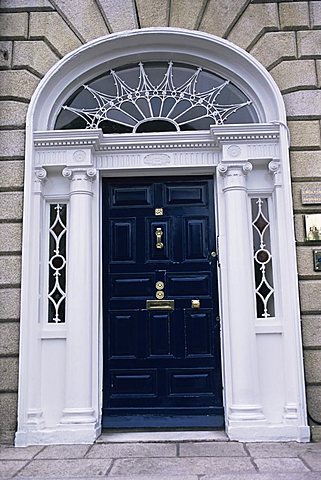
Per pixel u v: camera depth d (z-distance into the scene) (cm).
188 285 483
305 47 498
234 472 343
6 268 461
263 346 455
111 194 501
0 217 469
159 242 491
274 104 489
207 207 496
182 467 356
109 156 491
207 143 485
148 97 512
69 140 479
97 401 453
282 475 334
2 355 447
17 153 481
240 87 514
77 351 446
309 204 467
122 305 482
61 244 484
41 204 480
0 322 452
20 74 498
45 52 504
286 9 508
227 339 457
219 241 477
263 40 502
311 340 444
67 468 359
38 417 440
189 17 509
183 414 462
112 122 510
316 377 439
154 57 520
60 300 472
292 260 453
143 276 486
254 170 488
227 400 449
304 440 423
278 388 448
